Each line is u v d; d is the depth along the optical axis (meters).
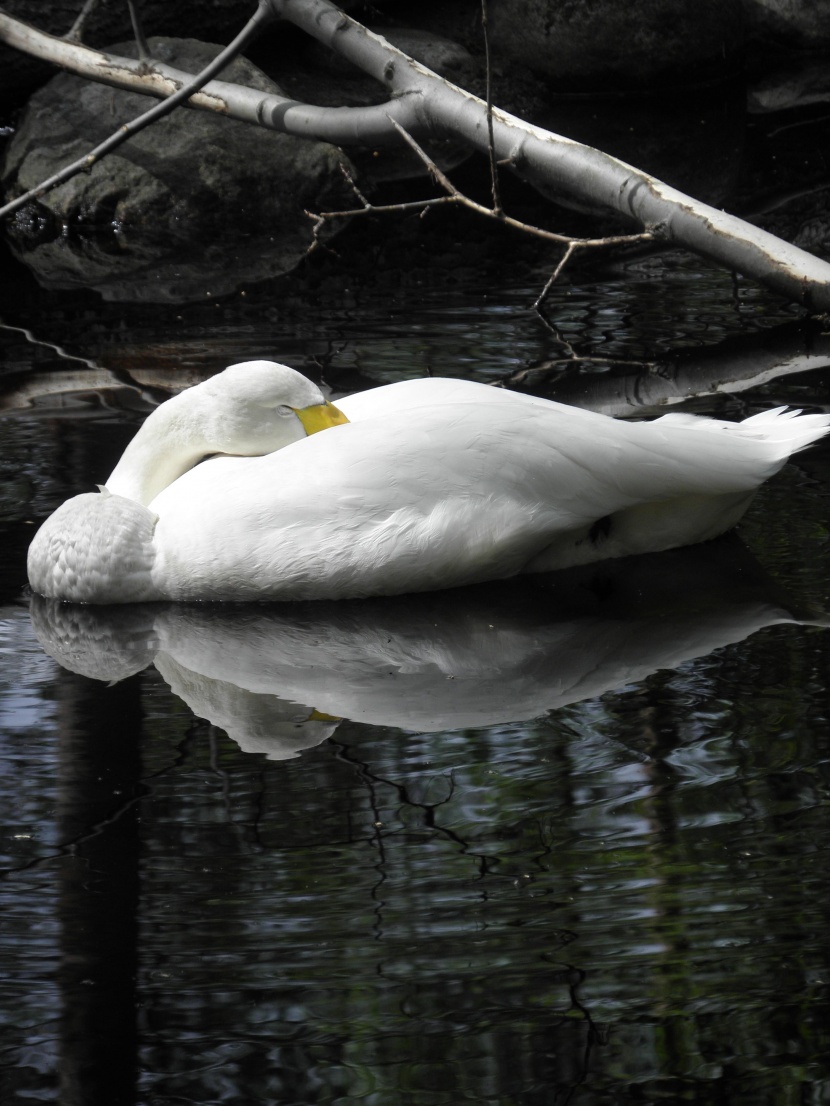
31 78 21.22
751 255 13.66
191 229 17.98
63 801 6.47
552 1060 4.85
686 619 8.20
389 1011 5.07
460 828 6.14
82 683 7.71
